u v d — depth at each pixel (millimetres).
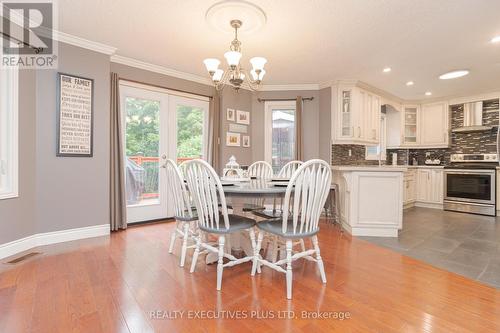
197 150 4328
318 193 1861
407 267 2264
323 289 1864
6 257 2387
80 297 1715
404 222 4008
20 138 2516
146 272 2113
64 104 2824
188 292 1803
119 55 3385
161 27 2668
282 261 1874
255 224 2105
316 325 1455
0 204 2342
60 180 2830
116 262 2311
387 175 3201
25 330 1381
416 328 1431
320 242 2979
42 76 2703
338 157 4613
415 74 4004
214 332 1387
